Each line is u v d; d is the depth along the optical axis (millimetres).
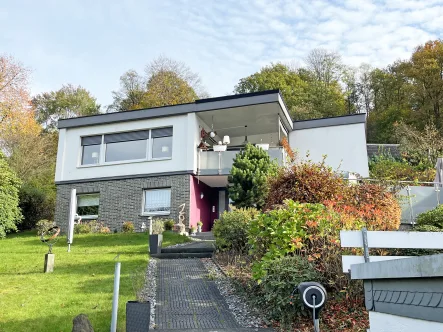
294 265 5824
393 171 18000
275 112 16797
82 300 6438
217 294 7148
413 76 30797
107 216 16750
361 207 7828
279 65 37781
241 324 5621
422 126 29250
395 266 2293
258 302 6238
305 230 6324
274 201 9125
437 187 12594
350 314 5480
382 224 7547
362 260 4266
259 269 6133
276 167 12844
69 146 18016
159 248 10891
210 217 18172
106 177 17156
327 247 6004
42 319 5523
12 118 26094
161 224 13930
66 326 5234
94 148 17828
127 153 17234
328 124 18734
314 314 3691
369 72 39531
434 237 4152
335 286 5734
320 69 39812
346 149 18203
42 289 7125
